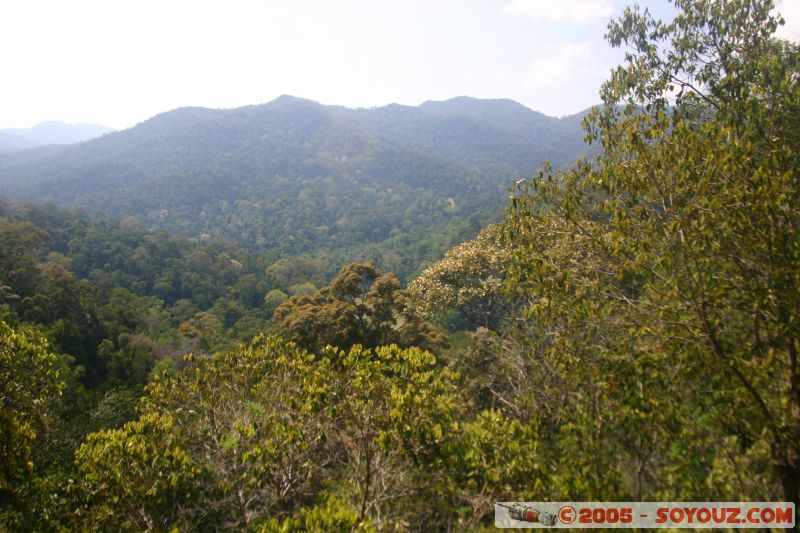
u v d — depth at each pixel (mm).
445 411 7480
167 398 10070
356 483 7691
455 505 7328
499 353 10062
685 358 4875
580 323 5660
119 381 27734
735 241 5031
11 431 7543
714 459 4641
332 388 7785
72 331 31766
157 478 8000
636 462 5211
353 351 8336
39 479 8328
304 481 8727
